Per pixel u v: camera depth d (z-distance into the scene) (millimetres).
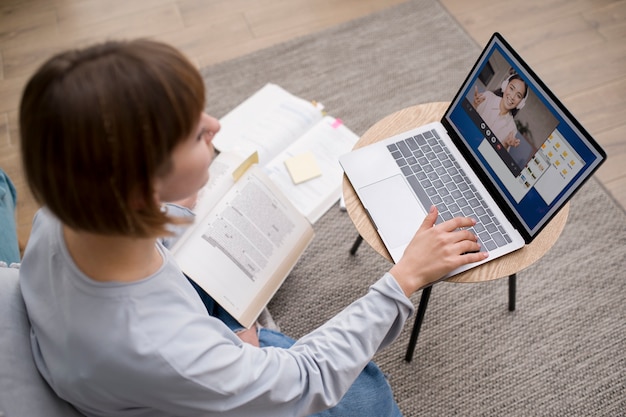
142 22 2064
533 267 1490
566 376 1336
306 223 1258
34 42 2029
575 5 2014
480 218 1011
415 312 1446
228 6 2098
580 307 1428
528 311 1429
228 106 1824
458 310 1439
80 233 550
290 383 729
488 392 1327
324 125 1697
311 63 1925
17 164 1729
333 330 805
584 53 1891
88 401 655
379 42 1968
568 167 856
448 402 1321
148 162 477
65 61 465
